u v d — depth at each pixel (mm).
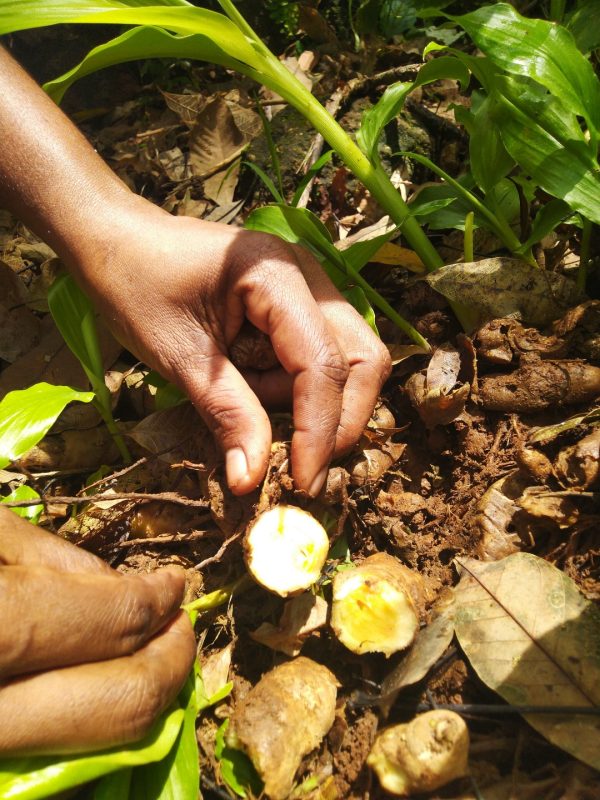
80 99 594
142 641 223
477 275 314
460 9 537
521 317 319
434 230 399
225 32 295
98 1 293
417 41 529
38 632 196
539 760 228
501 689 231
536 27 285
